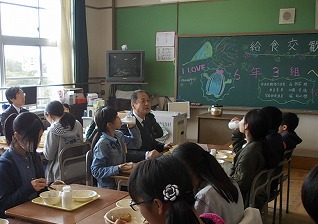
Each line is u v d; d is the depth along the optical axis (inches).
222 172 66.5
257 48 217.8
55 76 244.1
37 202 78.1
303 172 205.5
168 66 250.1
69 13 241.4
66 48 239.9
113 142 108.3
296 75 210.8
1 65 209.5
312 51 205.9
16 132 81.4
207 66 230.7
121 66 246.8
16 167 83.1
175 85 239.9
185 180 39.2
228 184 65.6
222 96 229.1
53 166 133.4
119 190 95.3
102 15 268.2
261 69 218.2
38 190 80.5
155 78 255.1
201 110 237.5
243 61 221.8
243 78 223.0
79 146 136.0
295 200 161.5
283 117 140.3
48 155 132.5
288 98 214.4
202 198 63.7
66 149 131.4
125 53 245.4
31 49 228.7
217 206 63.3
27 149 82.4
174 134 168.1
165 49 249.4
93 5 265.0
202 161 65.8
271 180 111.0
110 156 107.0
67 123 134.3
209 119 217.5
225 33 223.8
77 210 75.0
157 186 38.3
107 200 81.0
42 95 238.5
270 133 115.7
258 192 103.3
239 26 227.5
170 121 167.5
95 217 71.6
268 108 117.5
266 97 219.0
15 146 83.8
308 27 211.0
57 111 137.3
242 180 96.7
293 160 214.7
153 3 250.4
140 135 132.5
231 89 226.5
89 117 206.2
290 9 213.6
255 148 99.4
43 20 235.1
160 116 168.4
